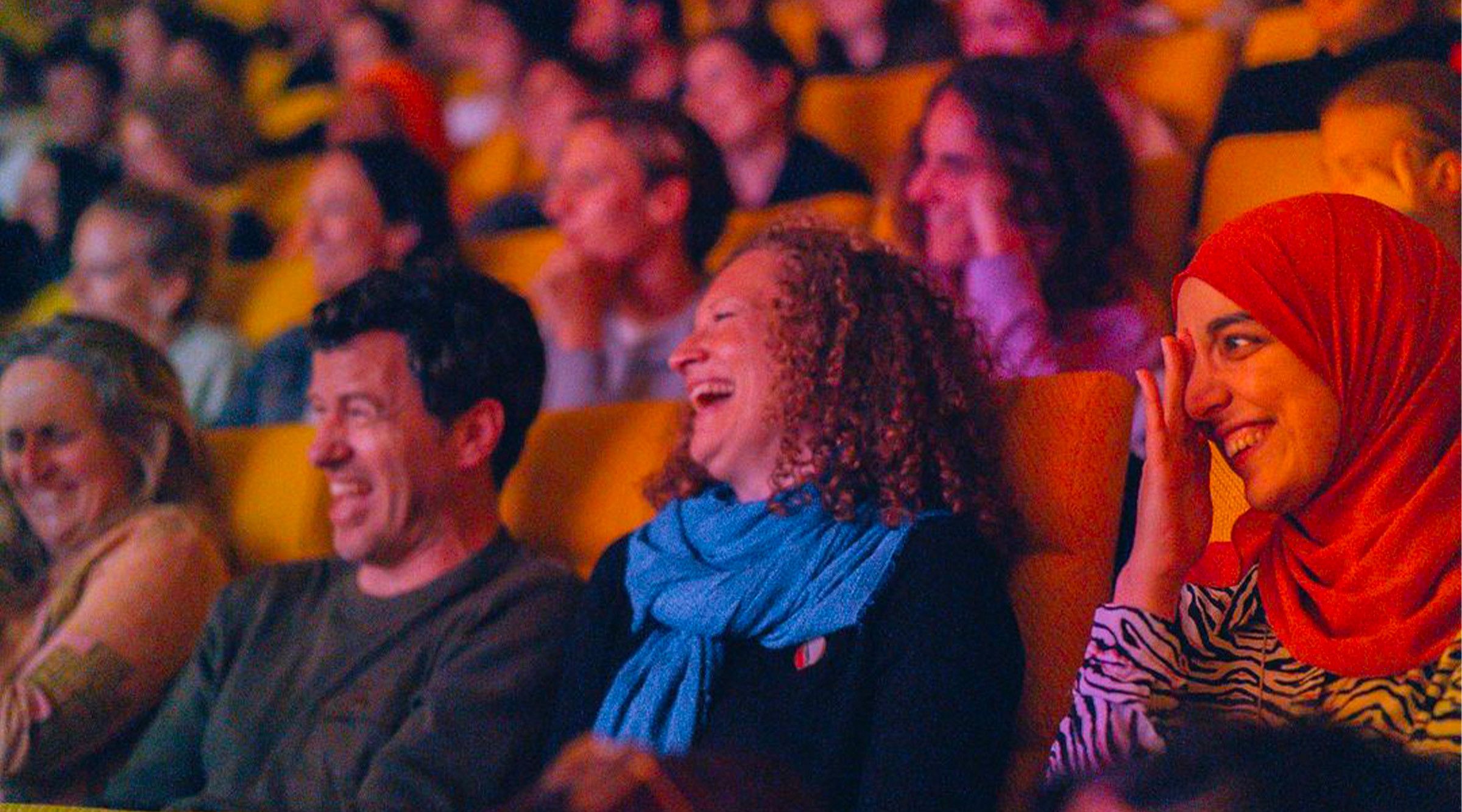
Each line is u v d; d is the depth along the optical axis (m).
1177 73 1.98
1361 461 1.11
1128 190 1.76
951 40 2.34
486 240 2.38
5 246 2.71
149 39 3.16
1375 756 0.69
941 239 1.80
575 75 2.54
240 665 1.47
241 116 2.85
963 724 1.10
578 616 1.32
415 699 1.37
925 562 1.17
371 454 1.44
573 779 0.62
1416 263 1.12
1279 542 1.14
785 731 1.14
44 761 1.54
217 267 2.43
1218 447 1.16
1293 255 1.14
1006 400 1.29
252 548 1.74
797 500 1.21
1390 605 1.07
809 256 1.29
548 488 1.62
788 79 2.21
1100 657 1.13
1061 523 1.24
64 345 1.70
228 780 1.41
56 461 1.66
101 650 1.55
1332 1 1.75
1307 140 1.70
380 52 2.96
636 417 1.62
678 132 2.04
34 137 3.19
